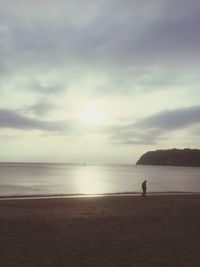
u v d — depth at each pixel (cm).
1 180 8819
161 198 3222
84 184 7912
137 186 7425
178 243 1541
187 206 2539
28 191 5584
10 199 3070
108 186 7344
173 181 9800
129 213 2158
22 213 2067
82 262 1249
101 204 2677
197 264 1280
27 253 1312
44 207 2462
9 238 1475
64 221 1830
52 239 1498
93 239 1528
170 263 1281
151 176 12756
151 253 1386
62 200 2914
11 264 1195
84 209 2367
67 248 1391
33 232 1587
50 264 1214
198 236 1675
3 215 1947
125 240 1542
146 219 1984
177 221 1972
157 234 1672
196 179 10925
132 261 1285
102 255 1333
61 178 10631
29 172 15012
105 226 1770
